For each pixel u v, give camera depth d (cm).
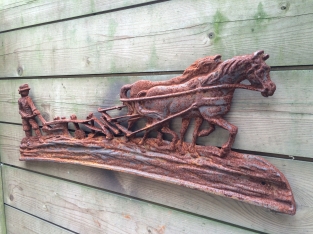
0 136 77
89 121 57
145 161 50
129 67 54
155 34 50
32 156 66
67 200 66
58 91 64
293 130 41
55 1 62
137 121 53
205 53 46
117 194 58
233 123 45
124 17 54
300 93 40
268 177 40
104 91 58
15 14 69
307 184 40
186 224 50
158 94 47
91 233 63
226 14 44
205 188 44
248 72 40
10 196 79
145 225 55
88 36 59
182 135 47
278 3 40
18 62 71
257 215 44
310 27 38
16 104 72
